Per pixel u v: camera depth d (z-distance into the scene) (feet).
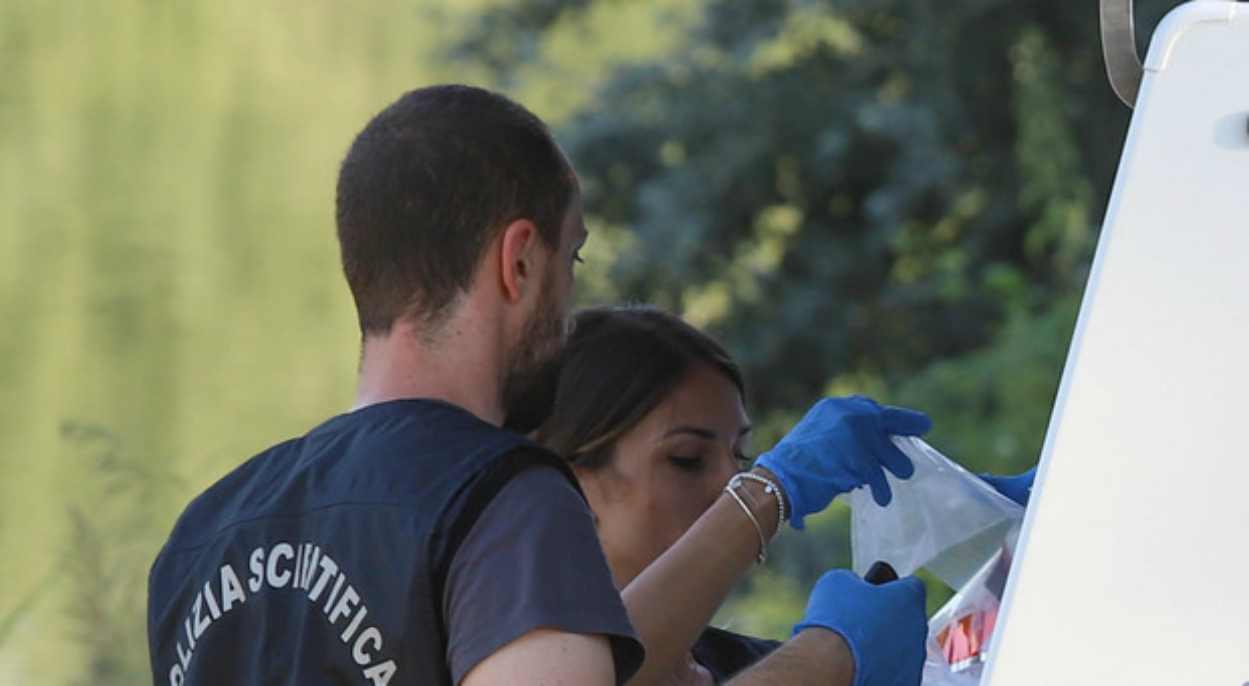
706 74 111.55
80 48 123.65
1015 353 98.43
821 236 111.65
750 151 110.22
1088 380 19.49
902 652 26.03
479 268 22.94
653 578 26.14
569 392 30.09
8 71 121.39
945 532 28.76
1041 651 19.01
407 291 23.08
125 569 52.60
